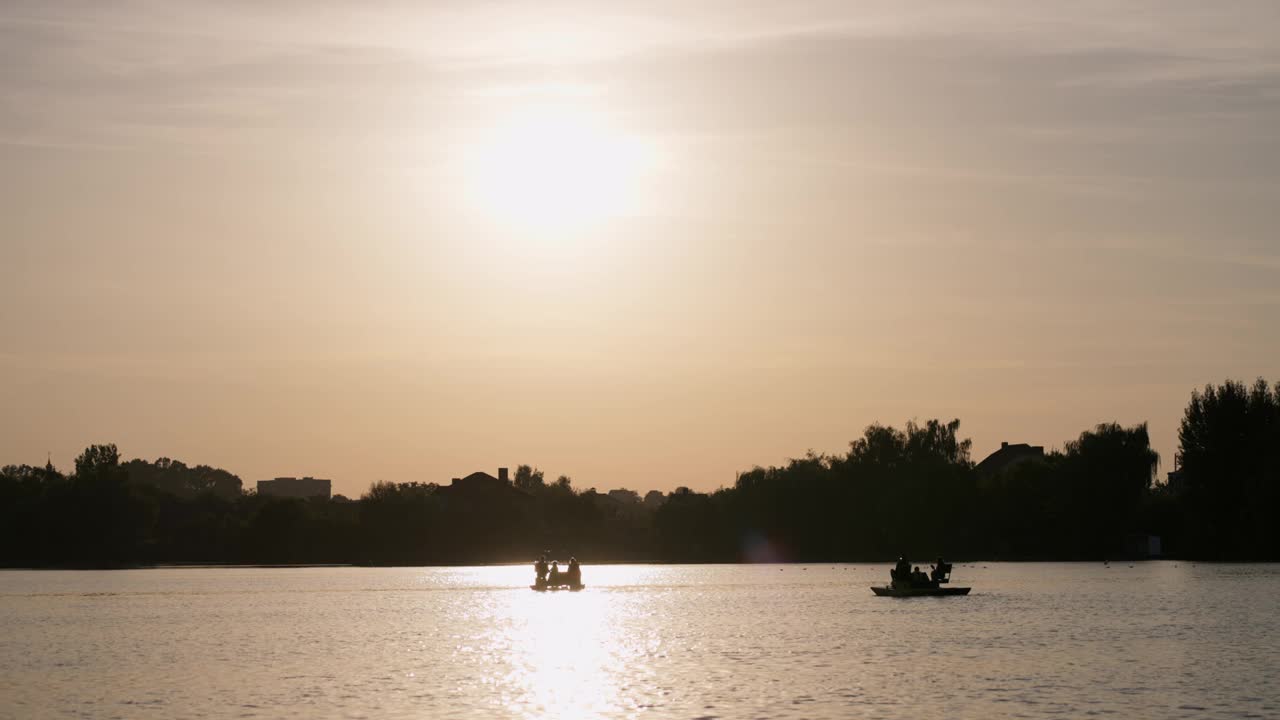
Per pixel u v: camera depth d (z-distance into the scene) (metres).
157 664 61.22
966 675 54.66
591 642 70.31
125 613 96.69
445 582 148.50
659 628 79.00
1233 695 48.75
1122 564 174.12
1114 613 86.62
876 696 49.00
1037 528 197.62
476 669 58.25
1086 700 47.78
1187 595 104.25
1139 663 58.34
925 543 198.50
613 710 46.25
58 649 68.56
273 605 105.69
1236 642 66.88
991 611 90.25
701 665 58.97
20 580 160.50
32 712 46.88
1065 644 66.75
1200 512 176.25
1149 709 45.81
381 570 197.62
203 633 78.31
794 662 59.75
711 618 86.88
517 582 147.88
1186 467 177.00
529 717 44.97
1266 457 169.38
